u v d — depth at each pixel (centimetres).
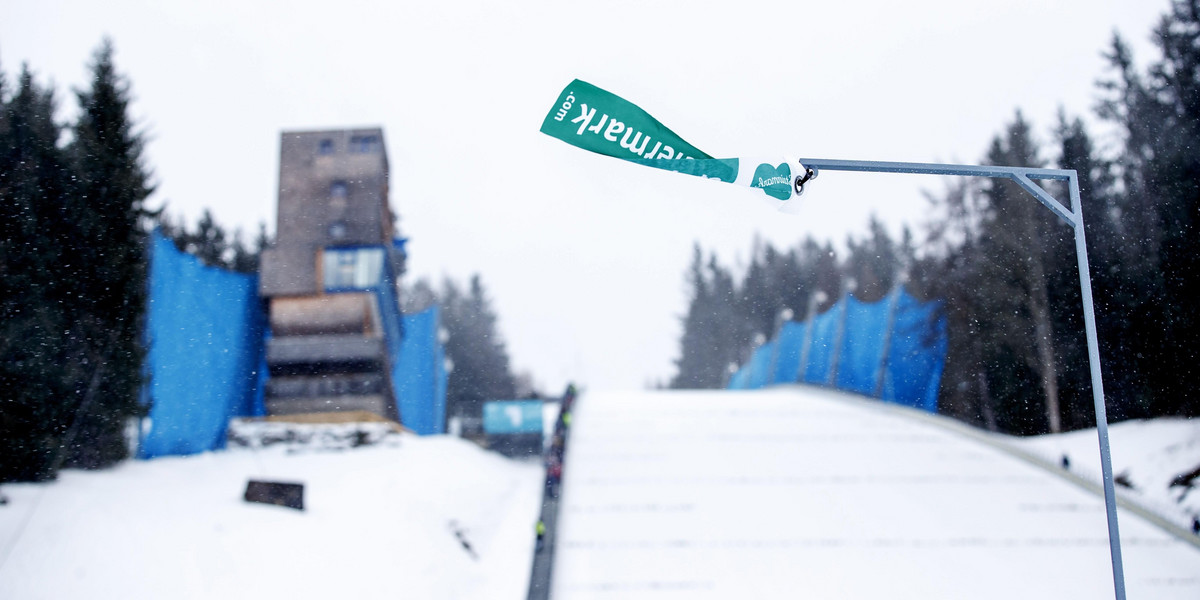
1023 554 1405
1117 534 608
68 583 904
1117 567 604
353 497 1581
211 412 1953
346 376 2423
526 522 1923
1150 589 1279
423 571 1356
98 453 1415
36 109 1457
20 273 1288
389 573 1270
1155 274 2356
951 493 1689
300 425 2062
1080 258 639
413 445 2242
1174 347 2294
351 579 1181
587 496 1742
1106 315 2512
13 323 1242
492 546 1725
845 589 1295
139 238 1523
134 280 1468
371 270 2506
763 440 2109
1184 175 2361
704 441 2105
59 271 1334
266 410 2366
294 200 2562
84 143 1455
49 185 1385
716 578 1352
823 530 1520
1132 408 2423
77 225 1384
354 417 2242
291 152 2586
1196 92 2700
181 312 1816
